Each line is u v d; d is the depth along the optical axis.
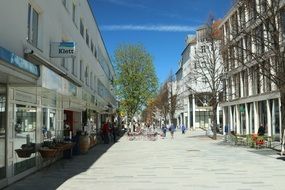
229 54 34.88
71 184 13.16
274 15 25.67
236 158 22.53
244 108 47.44
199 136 55.09
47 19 18.08
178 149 30.02
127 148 31.36
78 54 28.64
